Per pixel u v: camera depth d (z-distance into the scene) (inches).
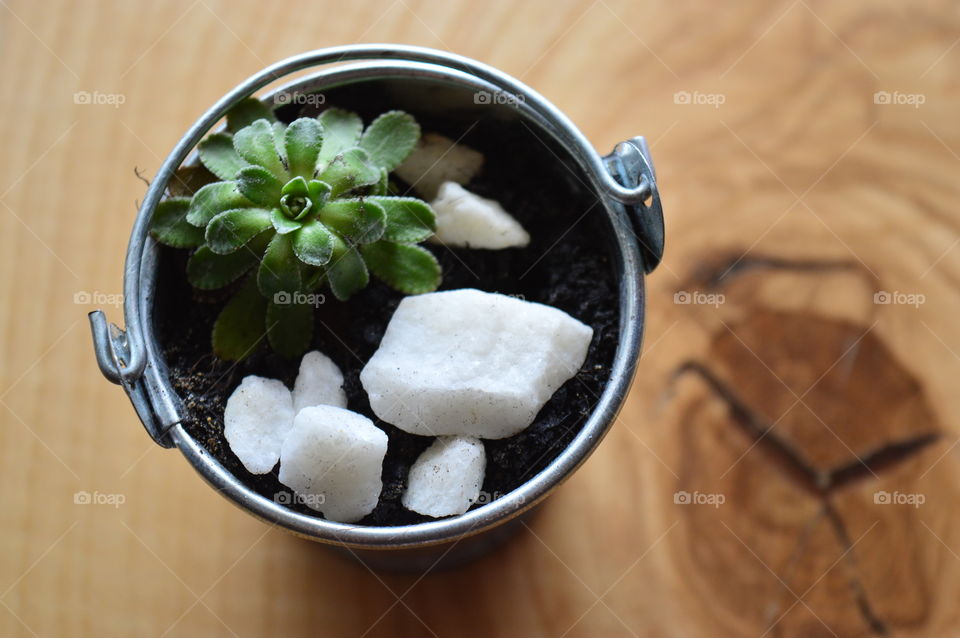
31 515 11.3
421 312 10.0
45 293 11.6
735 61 12.2
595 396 10.1
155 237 9.9
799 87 12.1
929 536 11.4
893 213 11.9
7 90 11.9
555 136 10.1
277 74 10.0
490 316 9.9
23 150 11.8
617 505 11.5
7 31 12.0
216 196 9.8
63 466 11.4
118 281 11.7
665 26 12.2
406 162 10.7
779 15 12.2
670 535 11.4
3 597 11.2
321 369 10.0
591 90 12.1
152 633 11.2
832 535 11.4
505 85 10.0
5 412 11.5
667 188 12.0
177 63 12.0
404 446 10.0
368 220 9.8
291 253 9.8
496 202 10.7
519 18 12.2
